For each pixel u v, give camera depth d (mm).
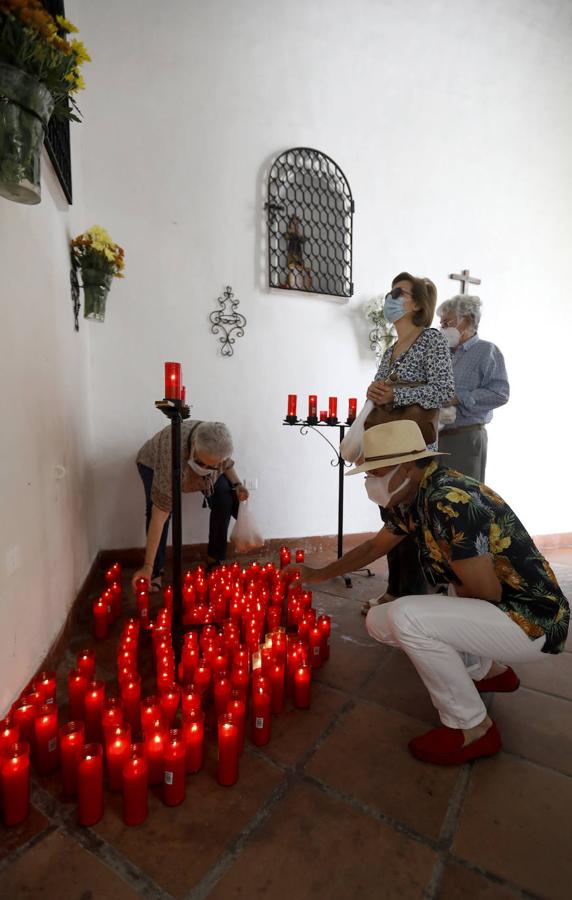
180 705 1548
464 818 1126
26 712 1255
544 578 1271
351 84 3283
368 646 2008
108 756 1171
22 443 1453
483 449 2576
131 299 2889
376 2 3227
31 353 1556
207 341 3068
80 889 937
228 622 1837
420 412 1762
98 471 2885
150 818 1106
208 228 3020
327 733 1440
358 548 1676
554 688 1732
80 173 2691
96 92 2744
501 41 3592
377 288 3496
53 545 1795
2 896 918
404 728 1470
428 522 1277
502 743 1409
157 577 2641
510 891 947
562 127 3914
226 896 927
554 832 1092
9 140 1053
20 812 1078
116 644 1958
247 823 1099
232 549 3285
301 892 939
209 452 2041
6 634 1304
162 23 2826
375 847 1043
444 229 3643
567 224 4012
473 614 1264
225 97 2994
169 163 2906
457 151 3625
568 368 4102
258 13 3004
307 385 3350
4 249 1317
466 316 2516
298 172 3215
